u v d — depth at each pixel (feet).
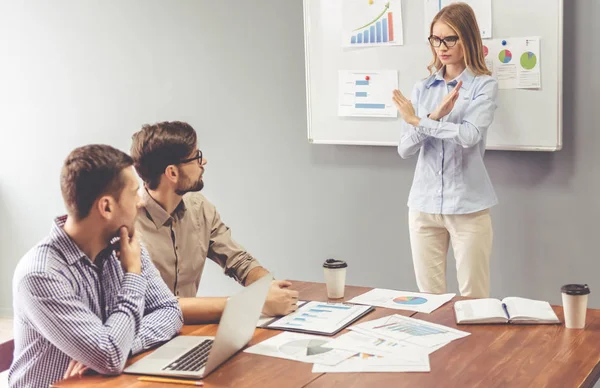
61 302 6.17
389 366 6.12
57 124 15.47
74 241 6.56
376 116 12.42
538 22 10.98
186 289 9.02
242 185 13.99
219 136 14.05
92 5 14.75
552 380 5.74
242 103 13.74
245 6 13.43
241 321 6.37
